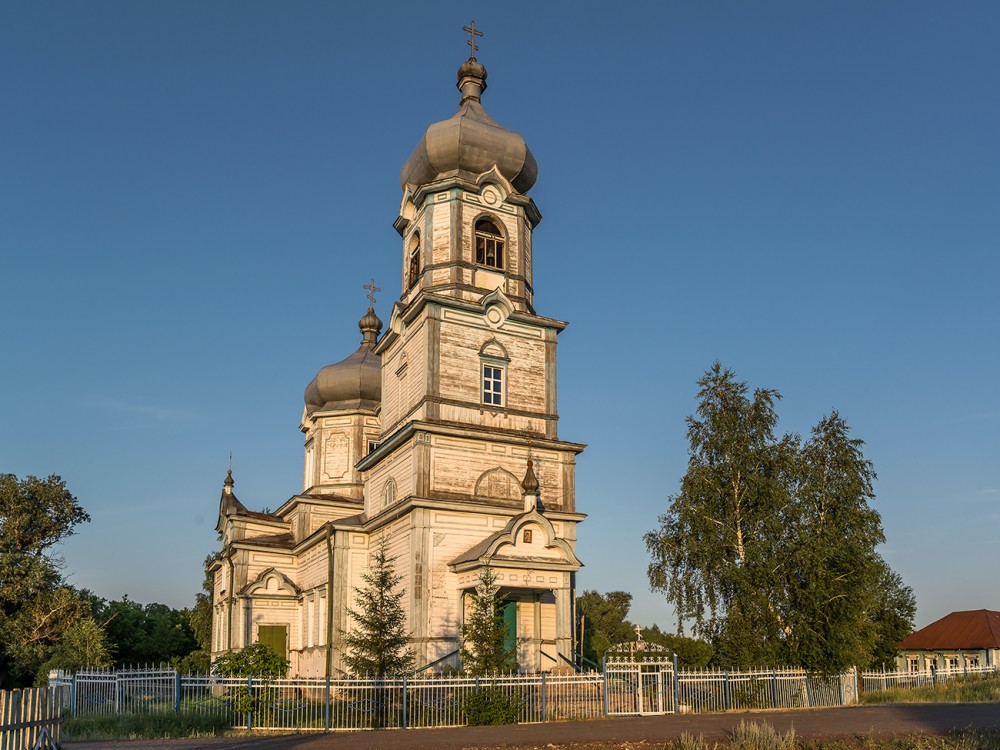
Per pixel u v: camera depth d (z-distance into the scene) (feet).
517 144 152.97
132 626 269.44
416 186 153.07
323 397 201.05
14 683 199.41
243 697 89.86
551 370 146.41
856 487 142.10
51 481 228.84
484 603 108.68
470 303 140.56
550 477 141.59
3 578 204.03
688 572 139.23
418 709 94.27
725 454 143.54
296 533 181.47
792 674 126.52
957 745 71.41
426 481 131.95
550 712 101.86
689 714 108.06
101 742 79.51
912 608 234.38
